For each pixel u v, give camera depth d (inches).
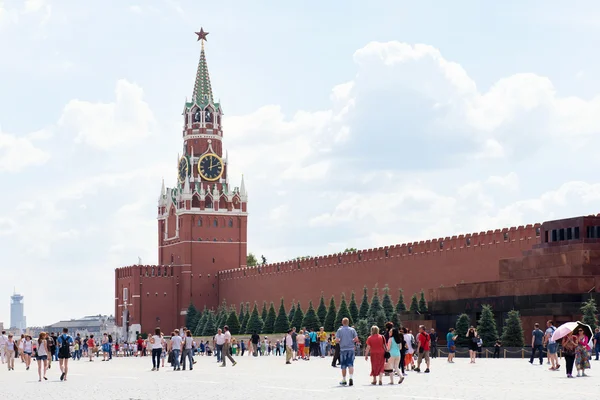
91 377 2384.4
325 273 6259.8
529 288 3700.8
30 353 2891.2
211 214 7731.3
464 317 3784.5
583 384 1726.1
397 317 4458.7
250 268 7204.7
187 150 7869.1
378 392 1619.1
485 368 2372.0
